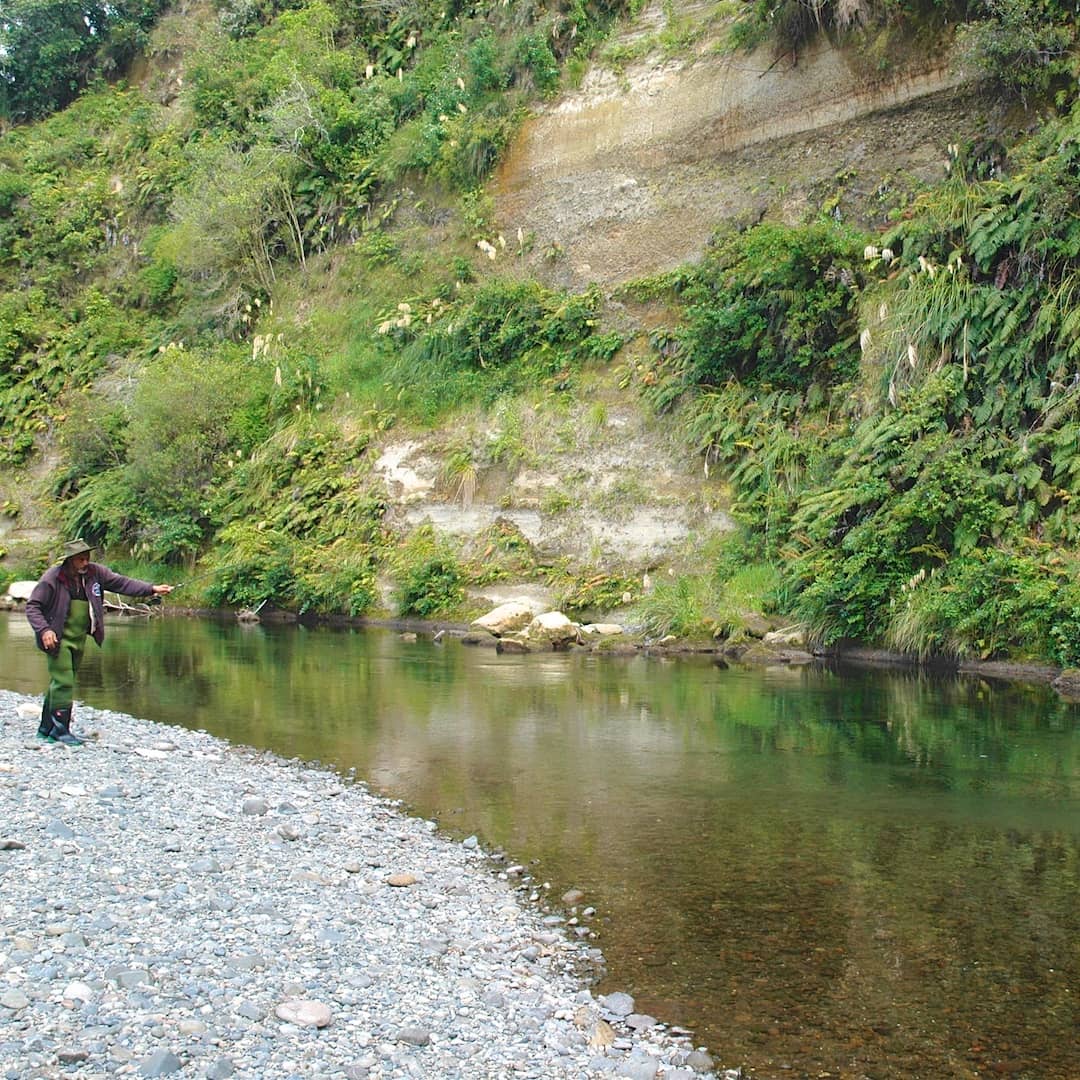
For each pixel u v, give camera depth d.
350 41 34.31
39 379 33.59
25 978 4.94
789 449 18.95
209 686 14.13
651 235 23.97
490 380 23.84
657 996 5.36
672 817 8.27
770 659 16.62
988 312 16.88
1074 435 15.34
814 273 19.64
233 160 31.73
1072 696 13.32
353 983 5.24
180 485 26.67
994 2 19.03
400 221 28.77
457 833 7.88
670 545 20.00
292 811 8.18
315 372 27.27
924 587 16.14
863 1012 5.21
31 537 29.95
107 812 7.65
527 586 20.98
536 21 28.23
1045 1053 4.85
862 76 21.67
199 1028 4.64
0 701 11.76
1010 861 7.25
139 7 44.94
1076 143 16.84
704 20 25.39
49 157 40.41
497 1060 4.65
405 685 14.27
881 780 9.35
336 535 23.91
